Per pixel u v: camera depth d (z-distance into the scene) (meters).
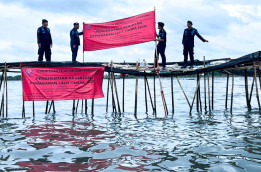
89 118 14.81
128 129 11.40
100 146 8.44
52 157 7.24
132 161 6.85
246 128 11.06
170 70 15.46
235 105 19.52
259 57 12.98
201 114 15.68
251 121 12.70
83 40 14.27
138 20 14.02
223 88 42.66
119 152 7.71
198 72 16.11
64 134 10.35
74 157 7.22
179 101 24.52
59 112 17.80
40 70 13.86
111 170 6.16
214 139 9.23
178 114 15.99
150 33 13.95
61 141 9.15
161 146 8.40
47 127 11.95
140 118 14.69
